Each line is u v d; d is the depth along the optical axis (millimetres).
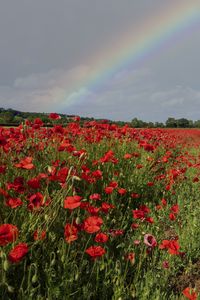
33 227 3951
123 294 4008
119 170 7840
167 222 6617
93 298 4043
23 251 3027
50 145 7199
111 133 10148
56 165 5410
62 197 4055
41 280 3842
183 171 8477
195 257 5422
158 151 12500
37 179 4242
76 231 3586
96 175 5164
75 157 6453
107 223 5453
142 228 5613
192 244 5555
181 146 18719
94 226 3627
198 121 75438
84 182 5926
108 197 6227
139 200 7598
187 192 8789
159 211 6730
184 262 5176
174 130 34500
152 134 13711
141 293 4137
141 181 7926
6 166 5414
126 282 4414
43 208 3969
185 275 4996
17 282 3730
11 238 3027
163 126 61125
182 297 4305
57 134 7516
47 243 4027
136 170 8062
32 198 3961
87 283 3977
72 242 4332
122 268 4625
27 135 6805
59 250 3916
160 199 7898
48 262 4004
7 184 4254
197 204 8086
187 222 6723
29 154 6203
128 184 7422
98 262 4137
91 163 7391
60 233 4371
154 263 4676
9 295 3510
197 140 27531
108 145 9109
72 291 3854
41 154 6469
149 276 4434
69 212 4902
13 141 6359
